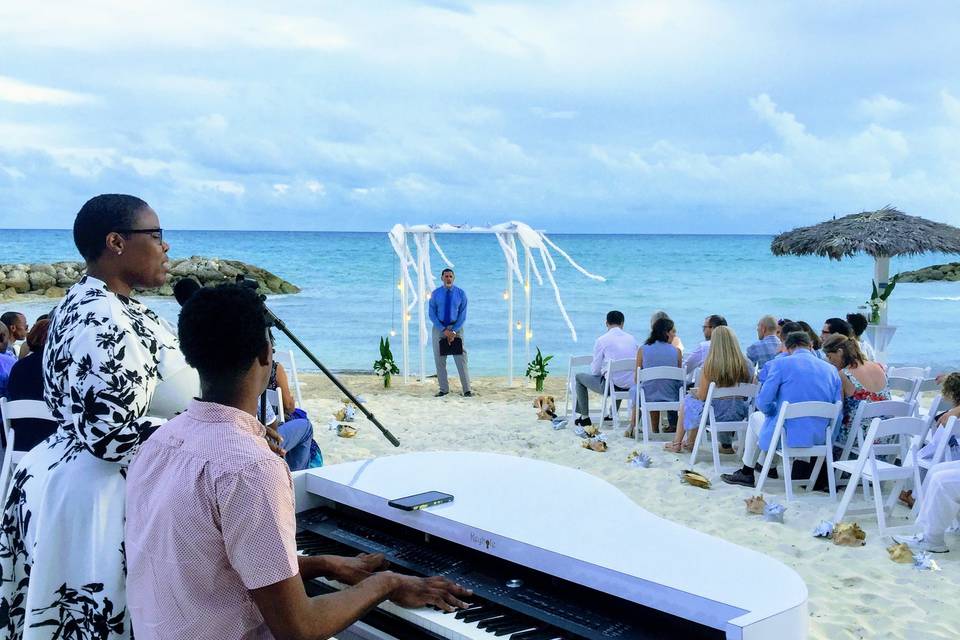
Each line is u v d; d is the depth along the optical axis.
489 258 57.91
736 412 7.99
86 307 2.62
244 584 1.98
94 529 2.56
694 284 43.12
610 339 9.72
